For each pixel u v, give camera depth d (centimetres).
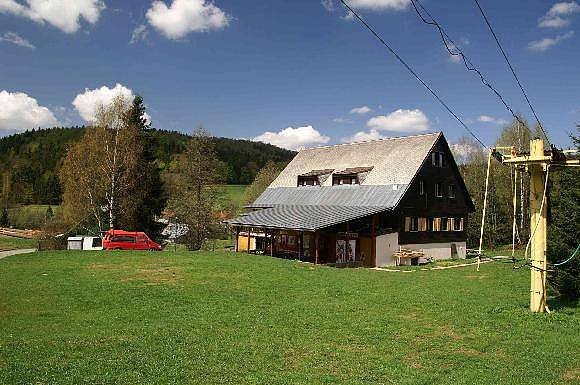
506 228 6444
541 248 1866
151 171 5578
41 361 1198
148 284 2478
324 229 3997
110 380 1081
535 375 1186
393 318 1784
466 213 5375
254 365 1234
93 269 2958
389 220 4569
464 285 2658
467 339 1516
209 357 1287
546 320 1747
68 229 5400
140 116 5772
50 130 14112
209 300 2103
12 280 2520
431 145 4953
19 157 12125
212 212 5775
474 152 8112
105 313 1848
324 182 5625
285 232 5194
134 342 1410
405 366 1249
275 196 6062
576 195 2122
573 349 1410
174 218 5722
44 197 10431
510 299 2189
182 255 3747
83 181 5134
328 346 1421
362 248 4491
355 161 5619
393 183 4809
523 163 1852
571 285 2095
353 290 2388
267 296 2209
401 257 4475
